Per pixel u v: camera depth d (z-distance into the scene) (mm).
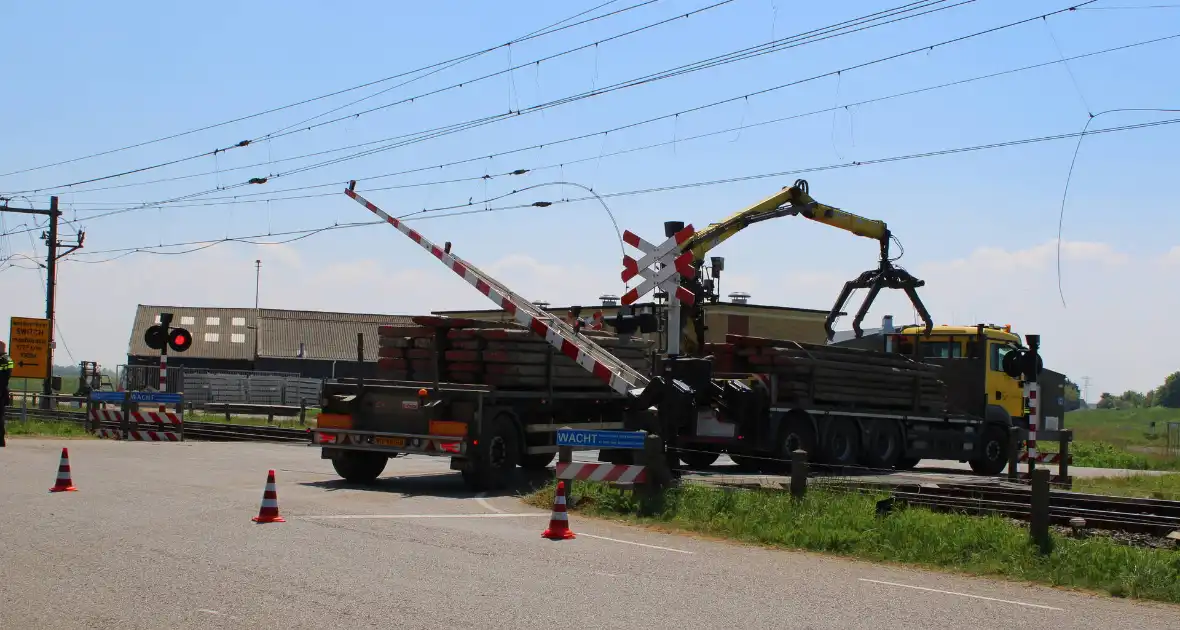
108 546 10156
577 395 18781
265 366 68750
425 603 8047
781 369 21859
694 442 21000
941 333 27125
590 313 36719
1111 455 36125
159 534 10914
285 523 11938
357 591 8406
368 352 70375
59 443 24656
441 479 18562
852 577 9812
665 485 13891
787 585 9273
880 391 23984
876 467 23859
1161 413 90938
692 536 12125
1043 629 7918
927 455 24922
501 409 17047
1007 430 26891
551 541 11273
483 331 17188
